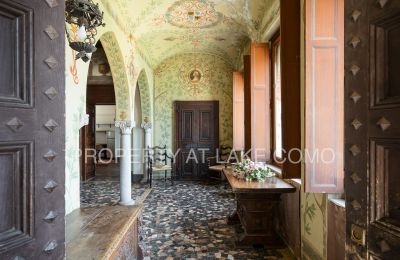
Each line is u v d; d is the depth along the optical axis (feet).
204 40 24.45
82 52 7.04
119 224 7.57
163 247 12.38
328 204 8.35
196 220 16.19
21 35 2.97
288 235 12.40
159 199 21.16
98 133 55.47
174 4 17.19
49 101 3.22
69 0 6.48
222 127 29.91
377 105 3.19
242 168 14.29
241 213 13.94
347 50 3.68
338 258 7.78
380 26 3.18
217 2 16.87
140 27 18.60
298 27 9.38
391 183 3.09
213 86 29.96
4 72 2.84
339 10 8.29
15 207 2.93
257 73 15.67
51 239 3.24
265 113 15.67
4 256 2.78
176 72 29.94
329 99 8.30
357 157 3.52
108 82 28.99
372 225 3.25
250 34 19.07
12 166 2.91
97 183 28.37
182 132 29.96
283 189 11.46
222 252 11.85
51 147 3.25
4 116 2.79
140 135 29.89
